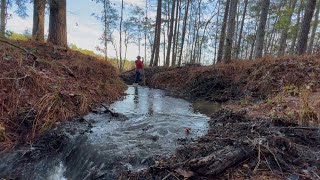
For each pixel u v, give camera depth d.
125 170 3.45
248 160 2.93
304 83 6.95
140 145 4.29
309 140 3.51
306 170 2.74
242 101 7.59
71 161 4.29
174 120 6.04
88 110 6.26
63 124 5.20
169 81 14.22
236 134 3.82
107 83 9.01
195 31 28.59
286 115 4.46
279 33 29.72
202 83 11.12
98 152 4.02
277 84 7.72
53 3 9.27
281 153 2.98
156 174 3.00
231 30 12.82
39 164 4.17
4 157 4.17
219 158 2.85
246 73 9.75
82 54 9.84
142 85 16.02
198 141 4.12
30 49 7.29
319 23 25.23
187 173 2.77
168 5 27.23
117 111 6.71
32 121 4.91
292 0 24.30
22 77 5.45
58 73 6.81
